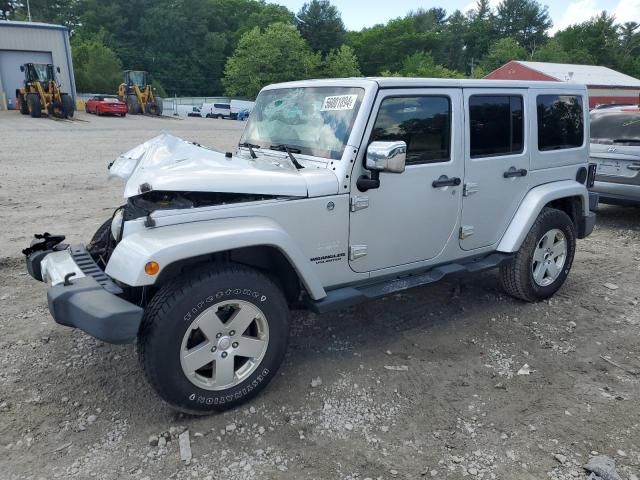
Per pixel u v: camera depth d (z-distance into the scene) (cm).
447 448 303
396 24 9331
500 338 436
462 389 361
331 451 297
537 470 287
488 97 430
